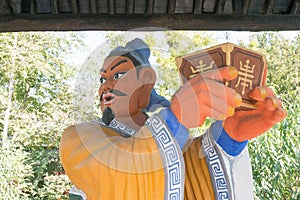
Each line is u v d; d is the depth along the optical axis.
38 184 8.54
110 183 1.51
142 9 3.26
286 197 5.11
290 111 5.09
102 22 3.24
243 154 1.81
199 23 3.23
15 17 3.25
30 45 8.95
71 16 3.25
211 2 3.22
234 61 1.63
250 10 3.26
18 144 8.43
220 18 3.24
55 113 8.97
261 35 9.98
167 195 1.50
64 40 9.20
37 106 9.09
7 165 7.51
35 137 8.76
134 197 1.49
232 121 1.73
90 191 1.56
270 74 9.09
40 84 9.19
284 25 3.26
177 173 1.52
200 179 1.77
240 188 1.77
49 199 8.27
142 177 1.49
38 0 3.23
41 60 9.05
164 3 3.22
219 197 1.75
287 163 5.04
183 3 3.22
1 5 3.20
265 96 1.63
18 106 9.06
